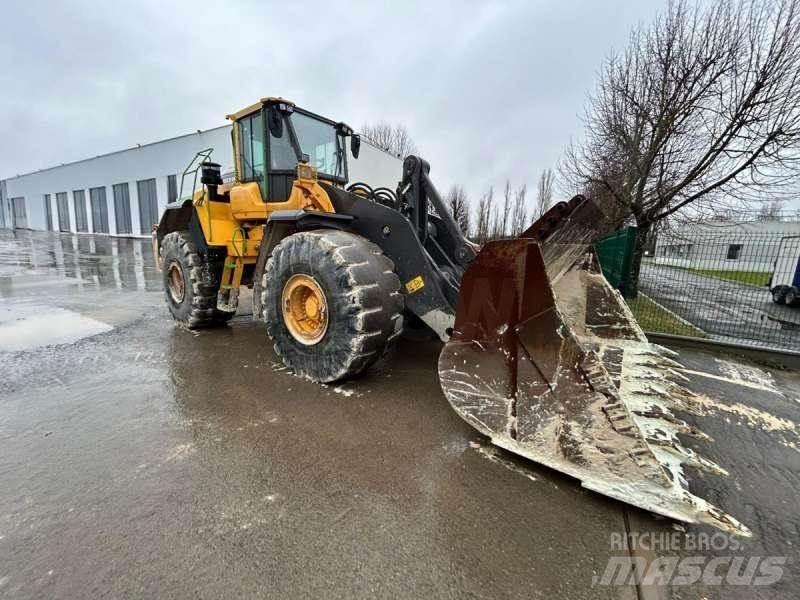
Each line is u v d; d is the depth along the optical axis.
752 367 3.71
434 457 1.97
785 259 8.16
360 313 2.57
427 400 2.65
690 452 1.91
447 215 3.29
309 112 4.07
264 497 1.65
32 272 9.78
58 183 24.36
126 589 1.21
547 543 1.43
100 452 1.98
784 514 1.64
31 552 1.35
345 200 3.12
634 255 6.91
